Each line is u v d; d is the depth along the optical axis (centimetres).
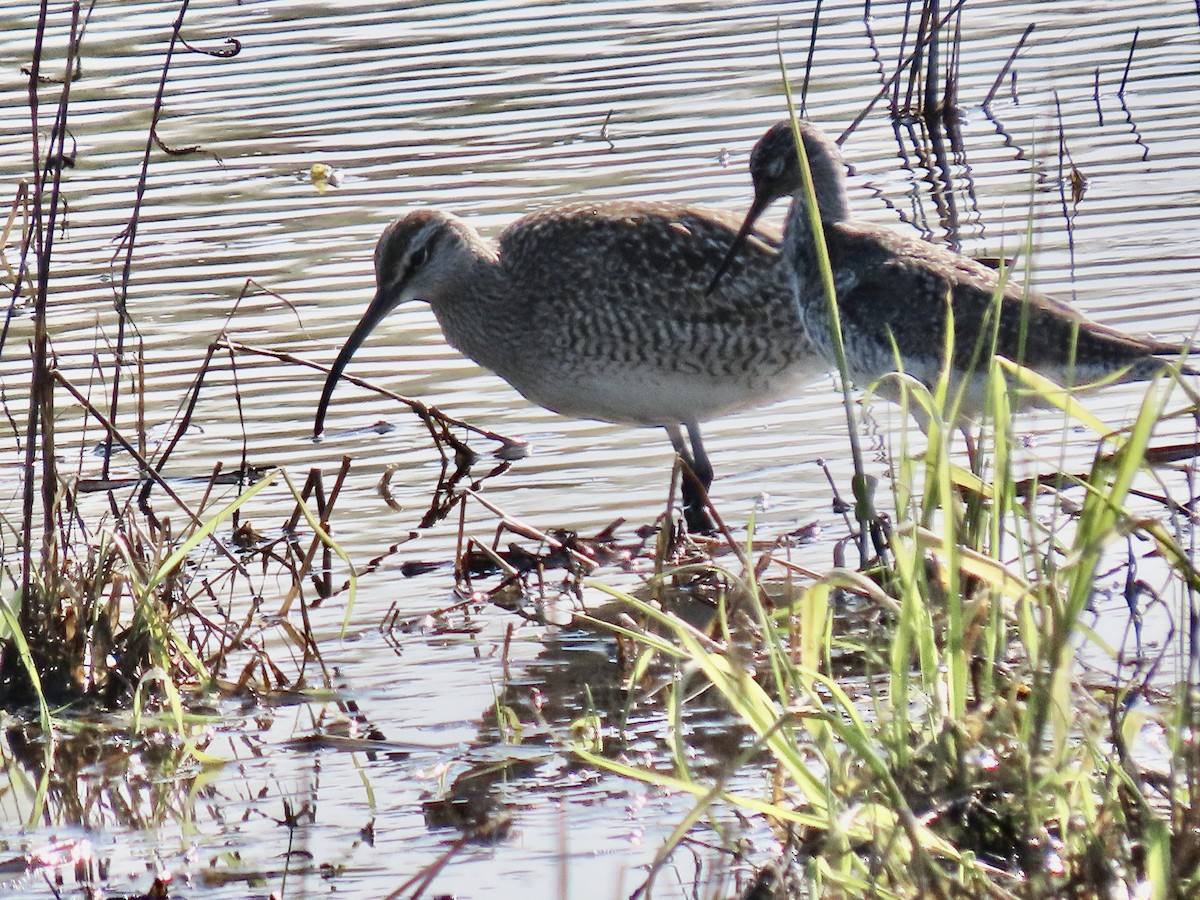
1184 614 968
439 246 1464
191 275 1759
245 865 859
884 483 1352
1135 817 752
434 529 1315
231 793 944
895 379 1310
